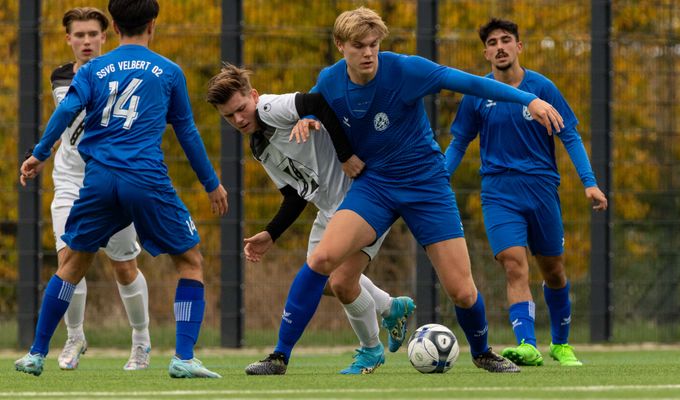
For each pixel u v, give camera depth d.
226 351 32.47
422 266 32.97
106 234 18.05
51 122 17.75
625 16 34.94
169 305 32.94
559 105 23.55
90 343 32.78
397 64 18.31
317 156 19.41
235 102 18.81
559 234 23.84
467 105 23.94
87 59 23.34
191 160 18.55
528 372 20.00
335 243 18.28
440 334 19.41
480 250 33.88
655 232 34.53
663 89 34.44
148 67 17.98
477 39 33.22
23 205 32.22
